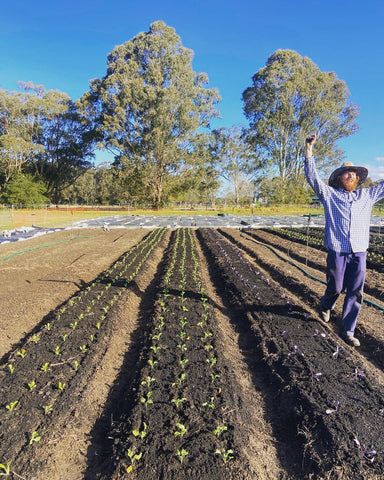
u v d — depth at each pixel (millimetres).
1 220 25016
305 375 3943
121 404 3730
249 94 44188
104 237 16984
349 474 2602
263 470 2863
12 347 5219
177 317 5883
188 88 38188
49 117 44594
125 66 36969
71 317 5863
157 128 35438
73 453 3061
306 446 2979
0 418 3361
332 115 41125
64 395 3723
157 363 4348
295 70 41219
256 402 3875
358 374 3895
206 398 3627
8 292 7691
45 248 13438
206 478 2645
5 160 40875
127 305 6738
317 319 5555
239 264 9961
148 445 2953
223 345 5004
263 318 5711
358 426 3061
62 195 68188
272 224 23016
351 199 4453
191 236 17234
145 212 35969
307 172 4535
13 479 2725
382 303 6688
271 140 44938
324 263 10227
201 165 40219
